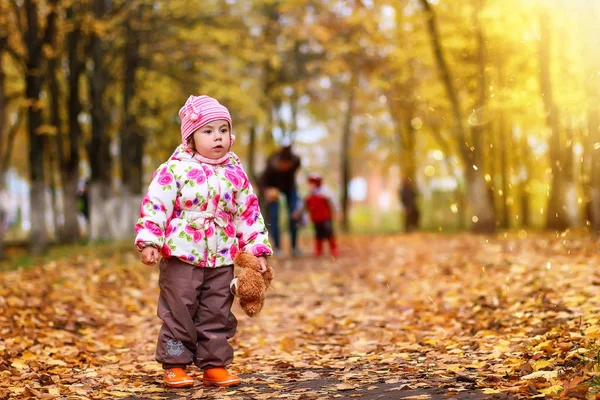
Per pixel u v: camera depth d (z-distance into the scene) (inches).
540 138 989.8
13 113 1146.0
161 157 1146.0
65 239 879.1
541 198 1235.9
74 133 871.1
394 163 1245.1
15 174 1596.9
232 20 981.8
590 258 412.8
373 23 925.2
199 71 1003.3
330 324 304.7
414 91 973.2
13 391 187.8
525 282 341.7
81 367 229.1
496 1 690.8
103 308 343.3
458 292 348.8
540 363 188.1
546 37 603.8
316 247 629.6
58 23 784.3
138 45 893.2
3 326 277.3
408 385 181.0
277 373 213.3
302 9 962.1
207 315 193.8
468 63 837.2
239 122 1064.2
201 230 191.2
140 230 188.4
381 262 549.3
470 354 221.3
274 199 611.5
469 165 822.5
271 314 342.3
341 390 184.5
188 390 190.4
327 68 984.3
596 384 159.9
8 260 597.0
